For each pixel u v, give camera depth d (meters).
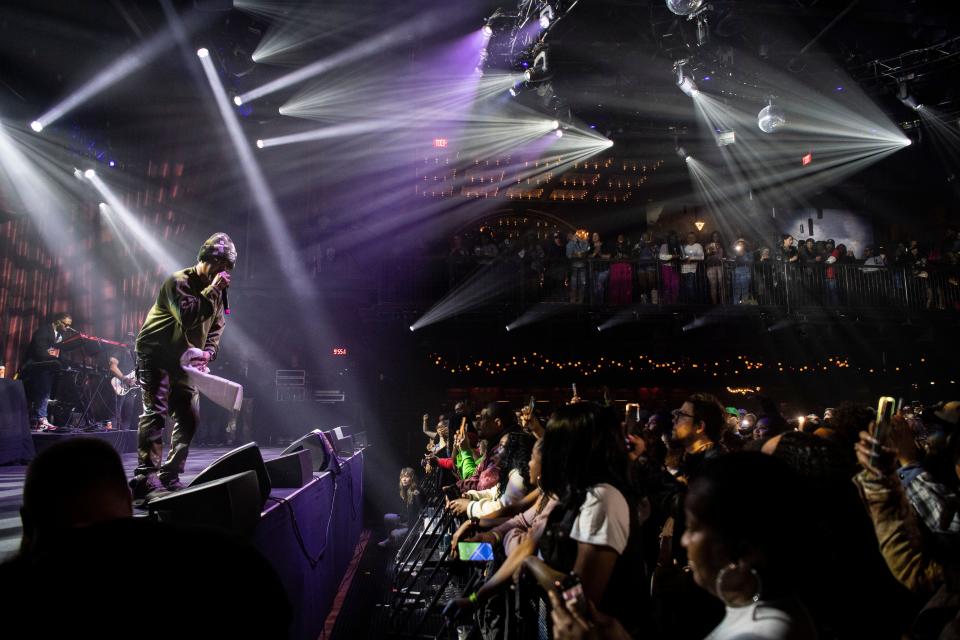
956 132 14.53
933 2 11.16
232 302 14.25
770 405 4.21
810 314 13.67
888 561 1.75
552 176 17.06
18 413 7.01
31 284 11.19
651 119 16.27
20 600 1.17
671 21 11.44
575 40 12.18
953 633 1.58
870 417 2.77
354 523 8.16
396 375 14.71
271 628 1.27
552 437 2.15
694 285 13.55
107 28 11.06
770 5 10.86
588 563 1.87
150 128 13.36
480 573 3.70
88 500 1.33
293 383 12.59
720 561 1.22
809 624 1.19
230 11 11.73
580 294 13.41
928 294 13.98
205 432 11.48
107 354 10.38
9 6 10.06
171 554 1.25
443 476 8.57
